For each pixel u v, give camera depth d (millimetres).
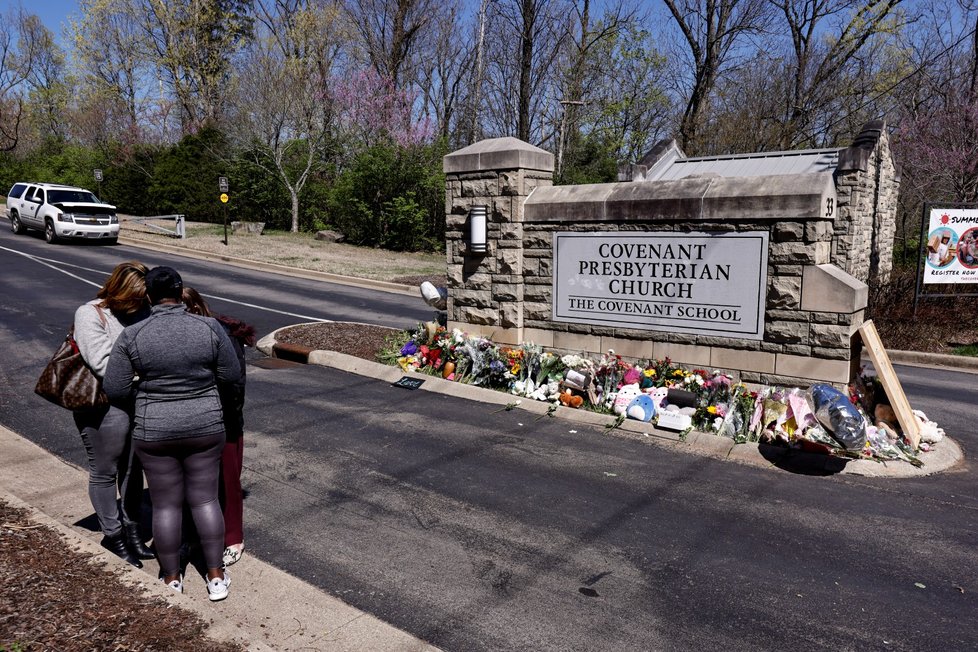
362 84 30234
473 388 8336
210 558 3879
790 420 6500
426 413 7594
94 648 3016
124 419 4043
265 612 3799
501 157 8773
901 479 6062
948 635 3752
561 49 34594
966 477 6234
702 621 3844
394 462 6133
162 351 3566
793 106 30016
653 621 3836
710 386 7234
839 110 31094
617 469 6098
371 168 27000
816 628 3795
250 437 6656
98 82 44000
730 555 4598
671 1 28625
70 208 22266
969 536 4941
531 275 8875
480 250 8984
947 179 20906
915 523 5137
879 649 3619
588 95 34500
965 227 13109
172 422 3641
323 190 30938
